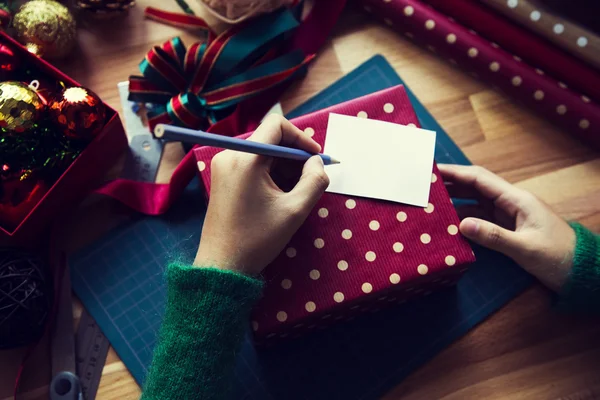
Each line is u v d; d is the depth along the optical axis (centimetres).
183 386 67
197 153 76
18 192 80
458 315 87
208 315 67
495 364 86
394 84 92
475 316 87
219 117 90
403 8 90
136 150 90
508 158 91
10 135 77
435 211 74
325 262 73
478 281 88
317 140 75
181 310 67
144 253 88
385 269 73
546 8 86
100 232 89
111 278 87
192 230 89
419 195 74
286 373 85
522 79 88
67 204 86
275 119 71
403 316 87
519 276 88
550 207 86
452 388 85
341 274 73
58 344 84
